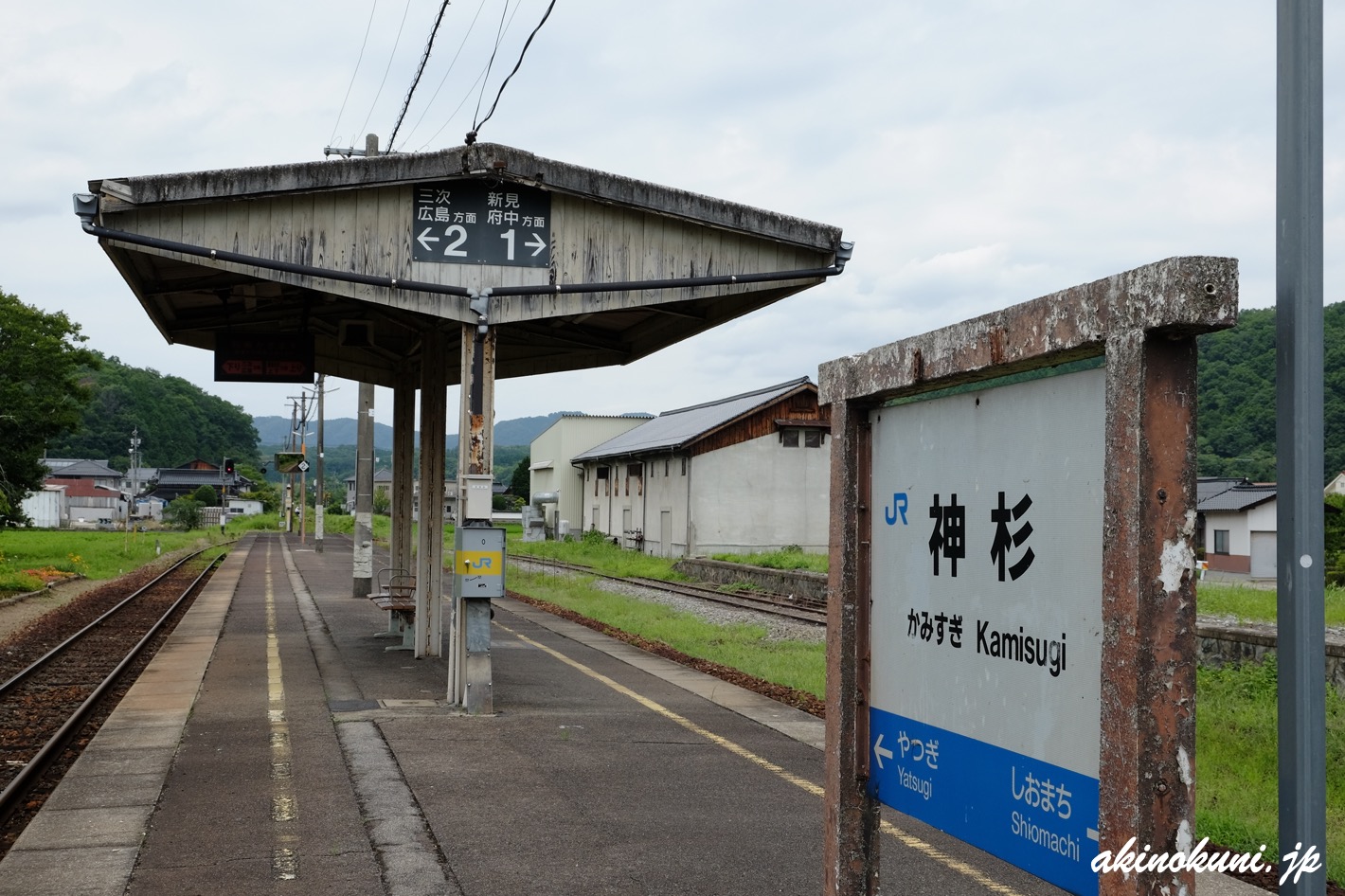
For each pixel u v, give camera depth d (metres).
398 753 8.41
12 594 23.61
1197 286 2.46
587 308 10.80
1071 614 2.92
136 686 11.60
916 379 3.52
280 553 45.06
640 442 45.12
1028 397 3.13
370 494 23.86
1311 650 2.54
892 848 6.20
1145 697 2.58
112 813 6.68
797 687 11.70
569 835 6.33
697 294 11.05
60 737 9.17
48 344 35.59
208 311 13.66
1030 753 3.07
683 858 5.95
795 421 37.62
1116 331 2.67
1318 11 2.66
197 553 44.31
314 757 8.24
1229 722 9.09
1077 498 2.91
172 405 157.00
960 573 3.42
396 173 10.27
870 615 3.96
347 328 14.16
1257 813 6.79
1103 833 2.68
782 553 33.59
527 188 10.68
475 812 6.80
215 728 9.28
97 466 113.50
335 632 17.02
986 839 3.25
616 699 11.02
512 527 67.56
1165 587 2.60
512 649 15.05
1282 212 2.69
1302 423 2.58
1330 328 50.00
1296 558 2.57
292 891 5.37
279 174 9.97
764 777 7.77
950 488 3.48
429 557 14.12
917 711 3.64
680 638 16.17
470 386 10.59
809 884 5.56
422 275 10.49
